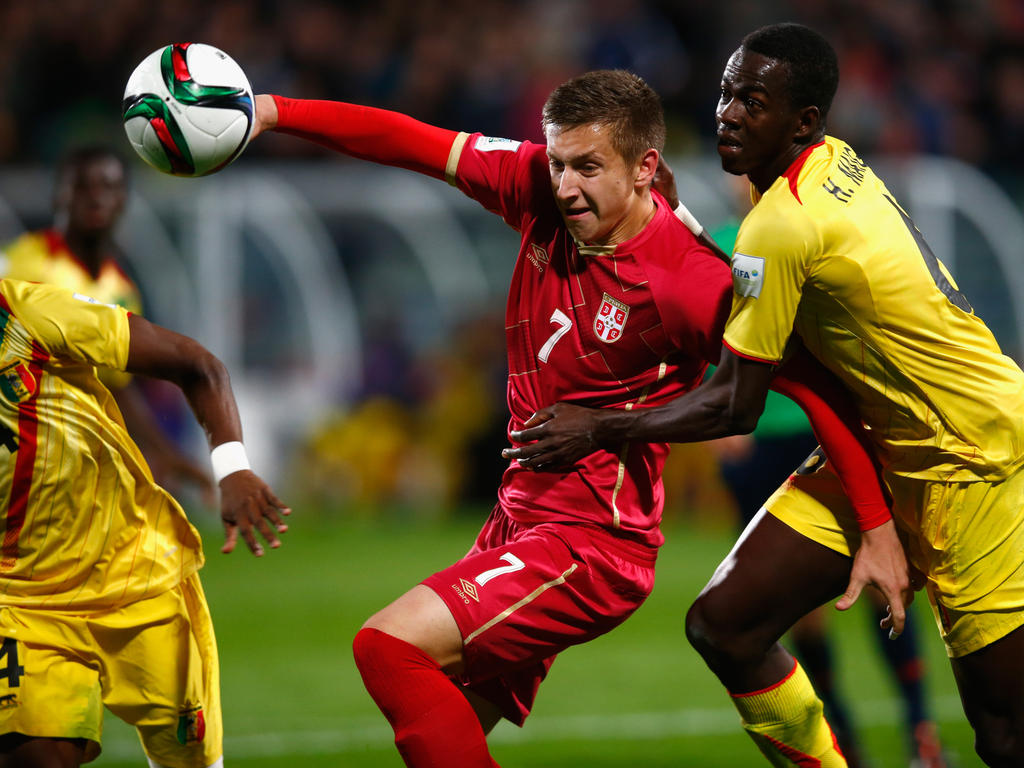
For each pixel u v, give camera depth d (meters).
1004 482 12.89
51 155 54.28
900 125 55.09
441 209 50.06
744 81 12.67
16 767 11.63
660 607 30.97
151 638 12.44
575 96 12.64
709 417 12.62
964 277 47.34
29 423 11.78
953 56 59.69
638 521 13.60
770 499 14.23
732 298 12.90
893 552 13.09
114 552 12.26
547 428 12.78
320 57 57.56
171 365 11.87
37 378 11.76
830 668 17.70
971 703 13.41
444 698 12.52
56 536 12.05
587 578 13.24
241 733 20.27
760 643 13.60
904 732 18.48
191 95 12.72
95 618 12.20
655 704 22.19
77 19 56.72
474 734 12.57
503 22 58.97
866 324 12.68
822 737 13.98
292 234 48.69
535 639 13.12
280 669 25.00
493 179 14.04
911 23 59.50
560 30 58.31
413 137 14.15
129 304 21.19
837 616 30.61
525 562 13.05
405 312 51.31
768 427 19.62
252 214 48.09
